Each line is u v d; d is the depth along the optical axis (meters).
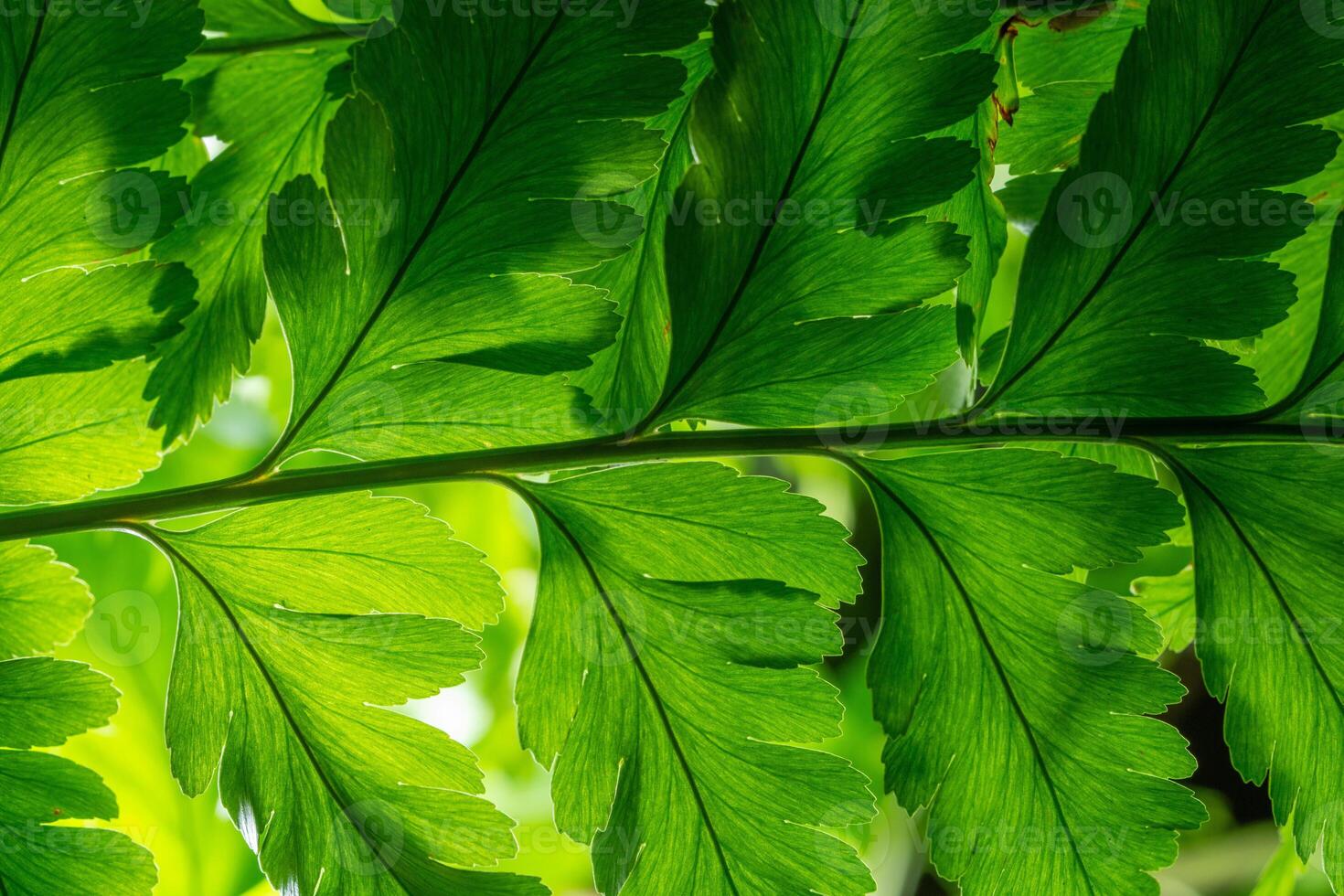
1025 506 0.52
